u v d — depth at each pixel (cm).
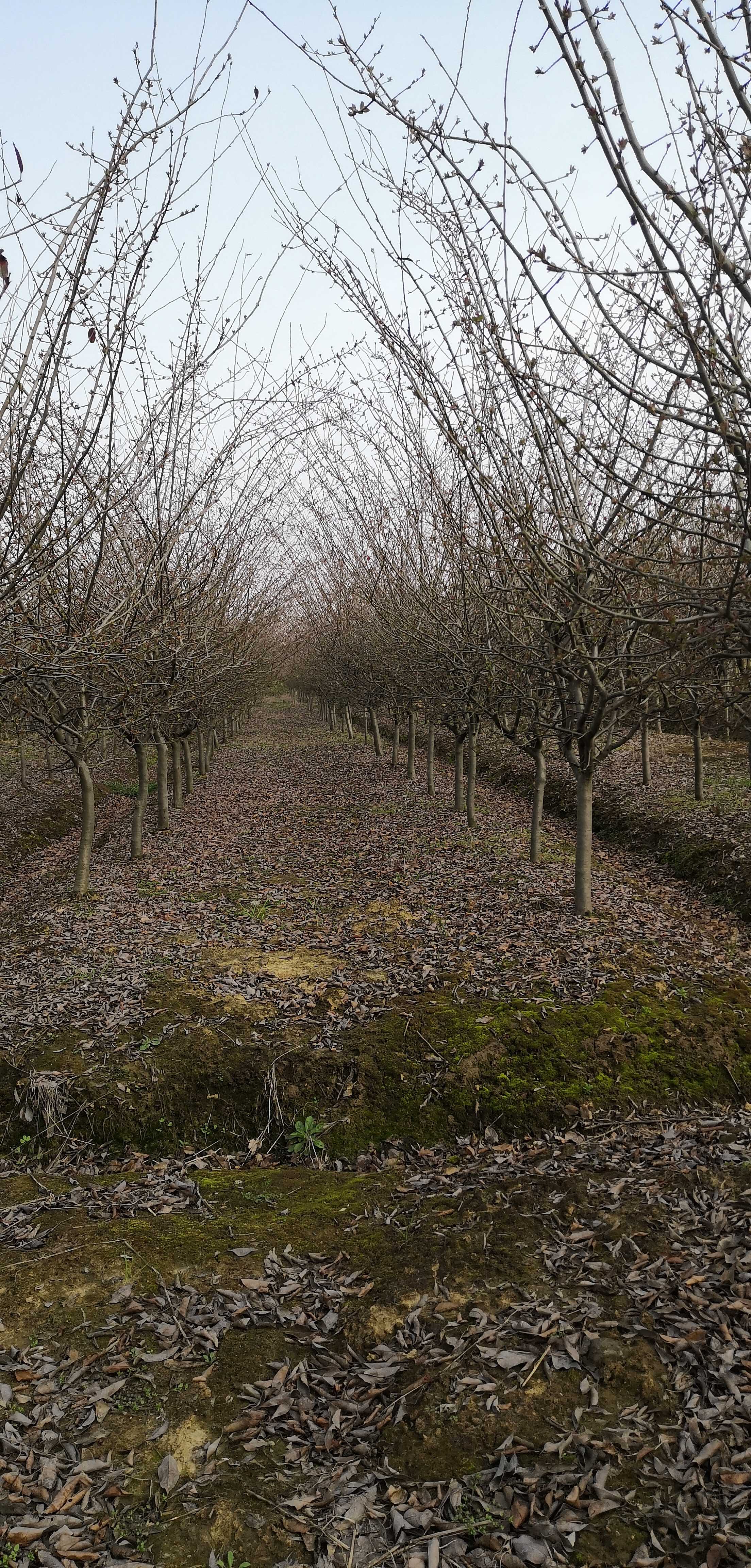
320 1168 646
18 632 696
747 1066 713
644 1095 684
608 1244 504
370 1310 473
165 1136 679
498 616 958
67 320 508
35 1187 614
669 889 1184
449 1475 372
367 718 3219
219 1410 414
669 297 378
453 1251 511
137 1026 758
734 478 416
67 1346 452
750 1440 374
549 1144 640
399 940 934
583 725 942
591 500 779
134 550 997
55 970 878
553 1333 440
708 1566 324
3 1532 349
